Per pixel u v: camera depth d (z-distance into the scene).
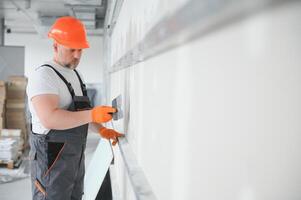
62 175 1.76
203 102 0.58
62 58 1.82
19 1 6.39
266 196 0.39
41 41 10.08
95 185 2.07
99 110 1.59
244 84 0.42
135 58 1.54
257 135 0.40
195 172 0.63
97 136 7.80
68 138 1.77
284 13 0.36
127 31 2.07
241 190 0.44
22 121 5.61
